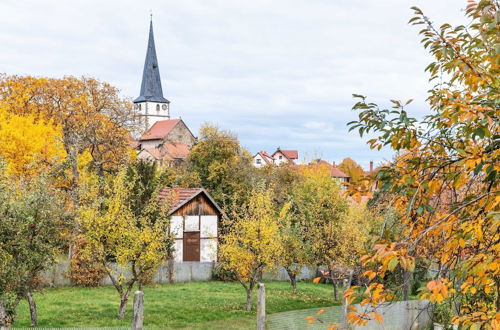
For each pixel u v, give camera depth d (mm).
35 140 36156
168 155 102438
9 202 15359
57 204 17531
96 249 23344
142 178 28797
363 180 4656
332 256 30984
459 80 5125
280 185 59125
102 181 25031
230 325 23281
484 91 4988
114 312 24094
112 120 50875
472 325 3889
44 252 16406
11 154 35000
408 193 4457
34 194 16484
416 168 4512
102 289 31016
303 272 42719
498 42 4387
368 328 15773
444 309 15773
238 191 56656
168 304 27719
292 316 25188
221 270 38094
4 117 39469
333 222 32031
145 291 32031
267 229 26875
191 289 33938
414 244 3928
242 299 30453
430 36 4891
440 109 4832
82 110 50125
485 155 4125
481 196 3969
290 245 33406
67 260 32812
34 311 20359
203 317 24656
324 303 30547
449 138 4668
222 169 58062
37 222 16109
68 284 31156
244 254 26734
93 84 52062
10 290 15266
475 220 3982
